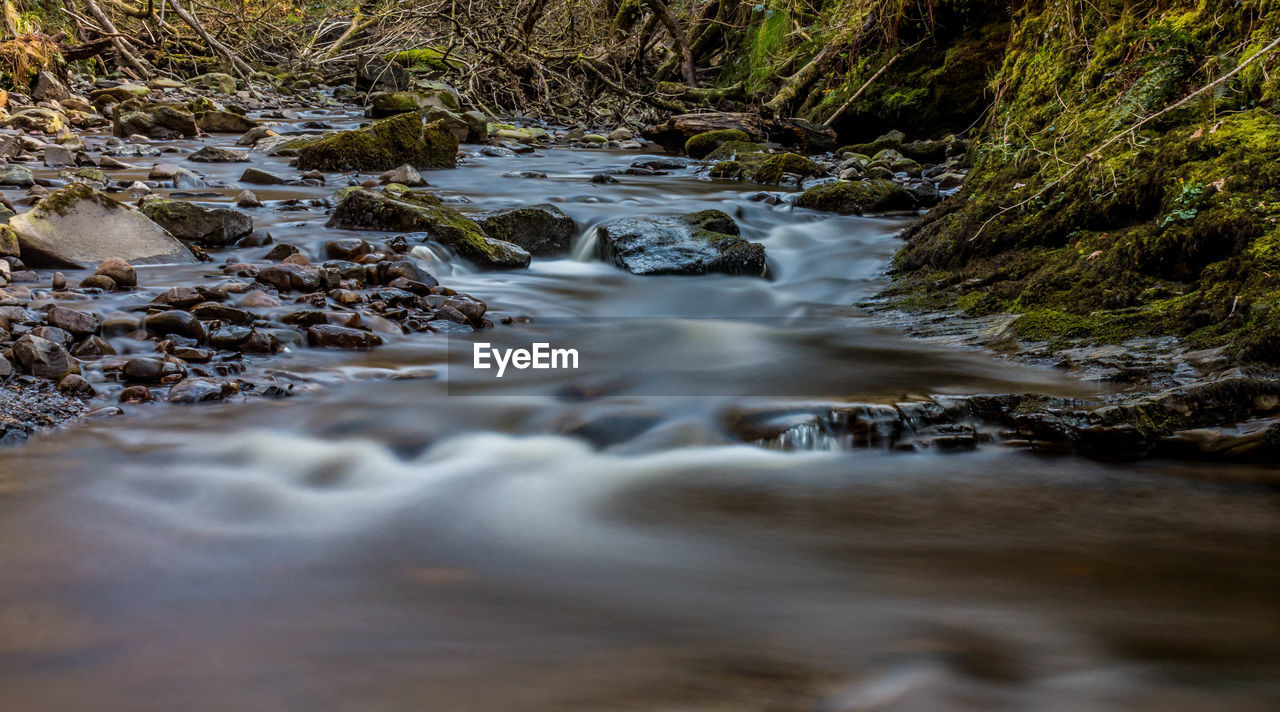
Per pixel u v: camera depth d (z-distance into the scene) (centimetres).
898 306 571
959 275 581
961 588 245
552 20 1959
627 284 616
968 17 1218
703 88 1636
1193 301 436
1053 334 455
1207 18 627
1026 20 902
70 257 541
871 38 1328
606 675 198
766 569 255
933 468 331
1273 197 457
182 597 233
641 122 1650
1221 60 586
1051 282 510
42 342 384
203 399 374
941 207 704
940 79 1222
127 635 213
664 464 334
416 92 1530
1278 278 412
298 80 1950
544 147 1365
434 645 211
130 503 290
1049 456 341
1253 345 373
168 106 1242
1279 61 547
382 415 369
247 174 884
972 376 416
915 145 1168
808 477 323
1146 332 433
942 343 484
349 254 582
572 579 248
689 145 1259
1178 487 313
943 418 358
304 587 240
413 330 489
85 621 219
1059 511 295
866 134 1322
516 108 1734
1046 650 213
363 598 235
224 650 207
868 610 232
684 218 694
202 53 2012
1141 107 594
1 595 230
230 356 422
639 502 301
